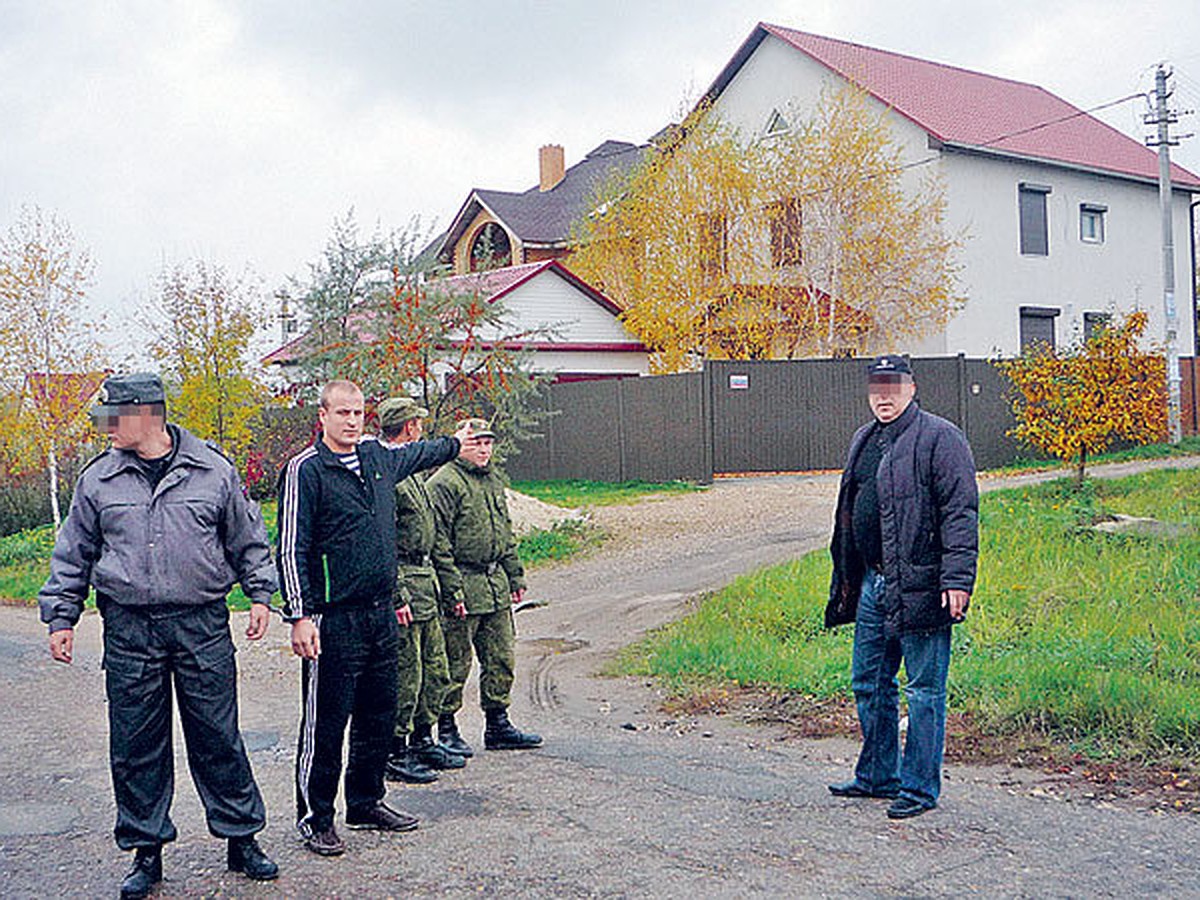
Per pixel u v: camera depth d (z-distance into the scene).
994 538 13.02
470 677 10.57
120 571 4.91
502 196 41.81
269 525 20.69
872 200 29.84
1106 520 14.19
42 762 7.67
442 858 5.28
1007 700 7.39
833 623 6.38
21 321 25.52
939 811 5.84
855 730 7.76
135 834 4.91
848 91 30.95
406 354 17.03
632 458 27.19
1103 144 36.53
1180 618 9.28
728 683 9.32
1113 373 18.36
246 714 9.12
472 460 7.40
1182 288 38.16
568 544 17.91
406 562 6.86
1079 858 5.12
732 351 30.67
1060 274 33.97
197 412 23.47
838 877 4.92
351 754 5.71
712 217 30.48
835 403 26.39
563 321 29.70
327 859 5.31
